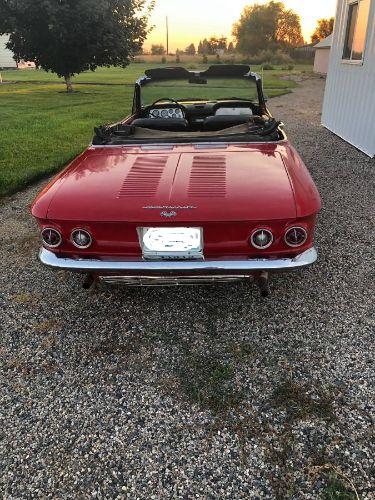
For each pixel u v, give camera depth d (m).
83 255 2.33
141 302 2.93
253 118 3.36
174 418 2.01
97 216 2.17
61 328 2.69
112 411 2.07
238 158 2.60
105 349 2.49
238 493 1.67
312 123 9.65
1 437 1.95
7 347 2.54
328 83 8.70
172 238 2.21
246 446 1.85
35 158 6.62
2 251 3.76
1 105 13.44
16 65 41.31
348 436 1.87
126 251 2.28
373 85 6.29
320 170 5.87
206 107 4.37
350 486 1.67
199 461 1.80
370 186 5.14
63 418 2.04
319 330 2.56
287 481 1.70
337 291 2.95
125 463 1.81
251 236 2.15
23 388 2.23
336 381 2.18
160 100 4.34
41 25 15.66
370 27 6.39
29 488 1.73
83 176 2.49
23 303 2.96
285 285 3.03
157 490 1.70
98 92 17.39
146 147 2.88
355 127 7.09
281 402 2.06
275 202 2.12
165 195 2.22
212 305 2.86
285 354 2.38
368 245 3.60
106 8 15.84
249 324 2.65
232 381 2.21
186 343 2.51
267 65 43.09
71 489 1.72
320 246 3.60
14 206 4.84
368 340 2.46
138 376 2.28
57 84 22.14
